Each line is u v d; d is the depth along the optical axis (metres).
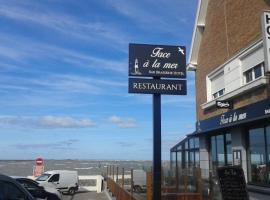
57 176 31.45
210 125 21.11
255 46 17.17
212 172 19.30
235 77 18.95
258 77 17.20
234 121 18.19
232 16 19.56
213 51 21.92
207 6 22.92
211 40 22.25
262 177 16.94
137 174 24.62
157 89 16.38
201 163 23.03
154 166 15.65
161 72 16.56
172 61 16.66
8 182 8.84
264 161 16.81
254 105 16.53
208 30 22.77
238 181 9.73
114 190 28.08
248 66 18.09
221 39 20.83
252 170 17.81
